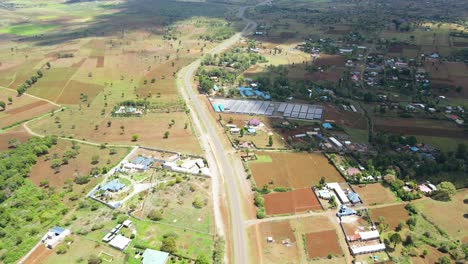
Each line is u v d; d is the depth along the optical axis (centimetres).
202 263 11238
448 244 12344
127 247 12362
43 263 11750
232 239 12825
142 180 16012
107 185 15488
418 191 15038
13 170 16438
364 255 12112
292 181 15962
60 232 12850
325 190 15125
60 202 14675
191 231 13100
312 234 13012
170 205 14425
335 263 11850
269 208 14338
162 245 12119
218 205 14488
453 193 14588
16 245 12506
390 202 14538
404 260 11850
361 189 15300
